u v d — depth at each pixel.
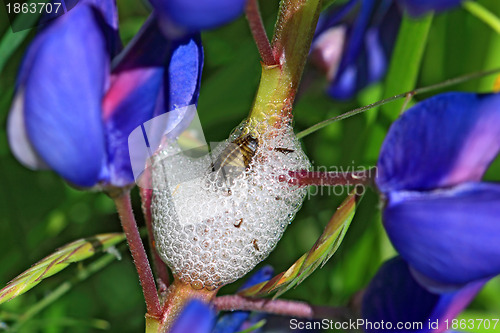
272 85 0.14
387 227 0.14
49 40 0.13
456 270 0.14
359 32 0.18
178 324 0.13
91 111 0.13
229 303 0.15
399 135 0.14
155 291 0.14
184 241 0.14
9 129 0.13
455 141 0.14
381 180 0.14
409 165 0.14
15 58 0.18
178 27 0.13
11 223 0.18
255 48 0.18
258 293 0.15
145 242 0.18
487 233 0.13
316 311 0.15
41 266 0.15
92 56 0.13
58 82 0.13
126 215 0.14
